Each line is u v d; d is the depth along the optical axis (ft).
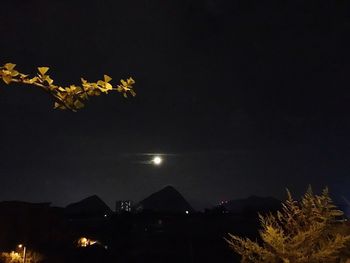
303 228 15.38
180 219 126.72
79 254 99.40
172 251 90.22
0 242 97.40
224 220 106.63
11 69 7.64
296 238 14.02
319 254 13.46
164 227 121.90
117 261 94.12
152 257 88.99
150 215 140.67
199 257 79.41
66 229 116.67
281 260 13.94
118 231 120.37
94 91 8.27
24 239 101.45
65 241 111.45
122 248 104.06
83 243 111.24
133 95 8.54
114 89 8.34
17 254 93.50
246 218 96.22
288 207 15.92
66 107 8.12
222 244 83.56
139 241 107.45
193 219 120.78
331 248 13.50
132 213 143.33
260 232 14.83
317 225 14.39
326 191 15.78
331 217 15.65
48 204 115.03
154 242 102.99
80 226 130.52
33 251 97.35
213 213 122.52
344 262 14.44
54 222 112.98
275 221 15.19
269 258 13.94
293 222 15.66
